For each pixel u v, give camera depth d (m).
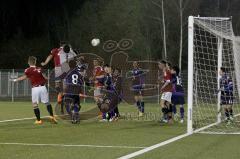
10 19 100.62
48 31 101.88
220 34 37.12
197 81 44.25
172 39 112.50
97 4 103.56
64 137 26.55
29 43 100.06
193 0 113.19
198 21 32.38
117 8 102.38
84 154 20.06
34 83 34.78
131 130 30.98
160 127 33.38
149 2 109.81
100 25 101.12
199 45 40.75
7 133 28.38
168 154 20.14
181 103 37.69
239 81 39.50
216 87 43.25
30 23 101.94
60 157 19.22
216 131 30.61
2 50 99.31
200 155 19.98
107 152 20.69
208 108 46.12
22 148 21.86
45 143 23.83
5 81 80.81
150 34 109.62
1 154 19.92
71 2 103.00
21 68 98.12
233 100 38.22
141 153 20.33
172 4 111.69
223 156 19.77
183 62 112.62
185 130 31.16
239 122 38.16
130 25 101.56
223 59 40.28
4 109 53.56
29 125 33.72
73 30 101.69
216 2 126.00
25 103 69.44
